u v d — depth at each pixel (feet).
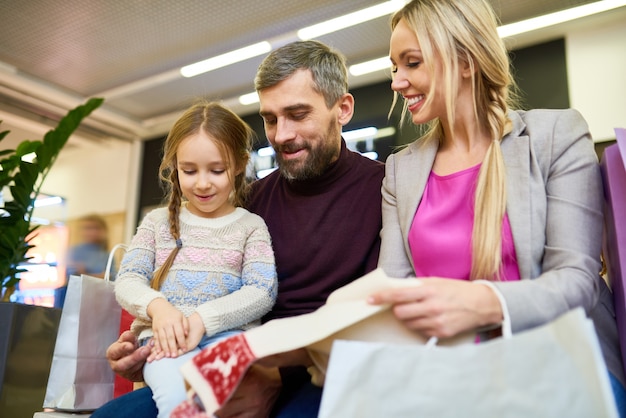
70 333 4.25
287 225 4.29
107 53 13.61
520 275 2.99
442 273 3.26
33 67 14.29
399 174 3.74
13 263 6.75
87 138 18.76
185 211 4.18
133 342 3.69
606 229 3.23
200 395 2.45
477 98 3.48
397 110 14.10
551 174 3.19
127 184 18.97
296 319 2.49
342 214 4.18
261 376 3.05
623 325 2.86
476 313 2.40
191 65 13.91
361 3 11.30
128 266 3.88
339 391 2.06
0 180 6.85
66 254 19.52
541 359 1.89
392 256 3.55
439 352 2.02
